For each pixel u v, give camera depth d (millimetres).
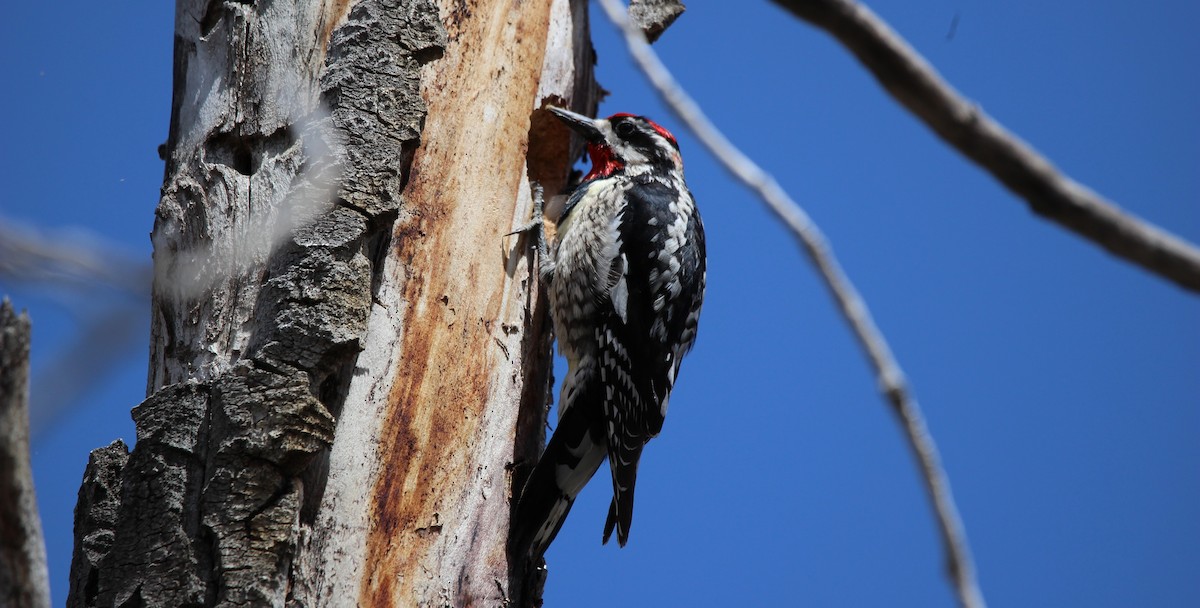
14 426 4953
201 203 7852
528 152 11078
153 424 7074
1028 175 3623
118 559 6797
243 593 6668
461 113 9086
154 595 6688
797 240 3797
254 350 7258
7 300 4953
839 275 3773
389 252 8320
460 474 8195
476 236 8883
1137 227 3639
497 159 9258
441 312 8461
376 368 7961
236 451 6902
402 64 8312
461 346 8508
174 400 7117
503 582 8227
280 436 6938
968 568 3637
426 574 7762
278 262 7500
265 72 8195
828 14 3498
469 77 9242
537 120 10477
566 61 10227
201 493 6934
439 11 9148
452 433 8242
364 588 7469
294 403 7020
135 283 3426
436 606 7734
